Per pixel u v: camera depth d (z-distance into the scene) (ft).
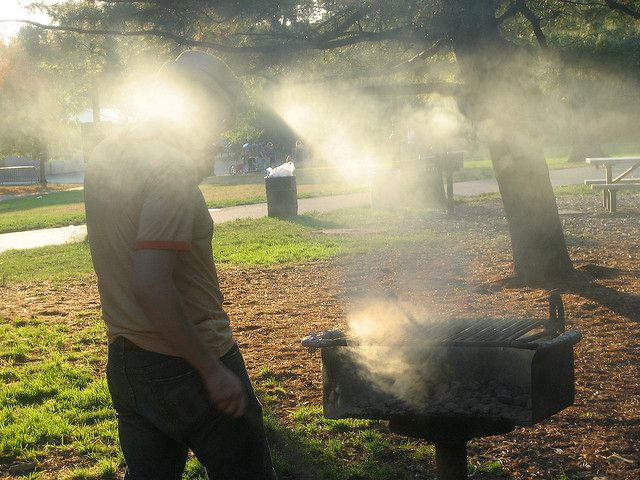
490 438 16.53
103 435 17.83
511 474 14.94
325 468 15.65
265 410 18.92
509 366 10.06
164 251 8.53
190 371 9.10
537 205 31.32
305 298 32.83
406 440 16.79
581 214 56.29
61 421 18.78
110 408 19.57
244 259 44.80
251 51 28.25
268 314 29.86
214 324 9.41
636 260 35.86
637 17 31.01
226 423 9.30
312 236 53.62
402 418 10.41
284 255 45.14
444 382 10.30
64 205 104.53
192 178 8.86
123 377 9.25
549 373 10.06
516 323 11.13
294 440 17.01
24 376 22.97
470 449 16.10
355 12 27.68
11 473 16.29
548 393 10.04
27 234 67.92
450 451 10.87
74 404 20.13
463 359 10.19
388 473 15.25
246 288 36.06
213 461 9.43
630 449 15.70
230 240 53.88
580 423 17.01
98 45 29.01
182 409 9.12
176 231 8.61
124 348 9.16
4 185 173.27
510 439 16.42
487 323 11.32
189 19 27.68
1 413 19.56
